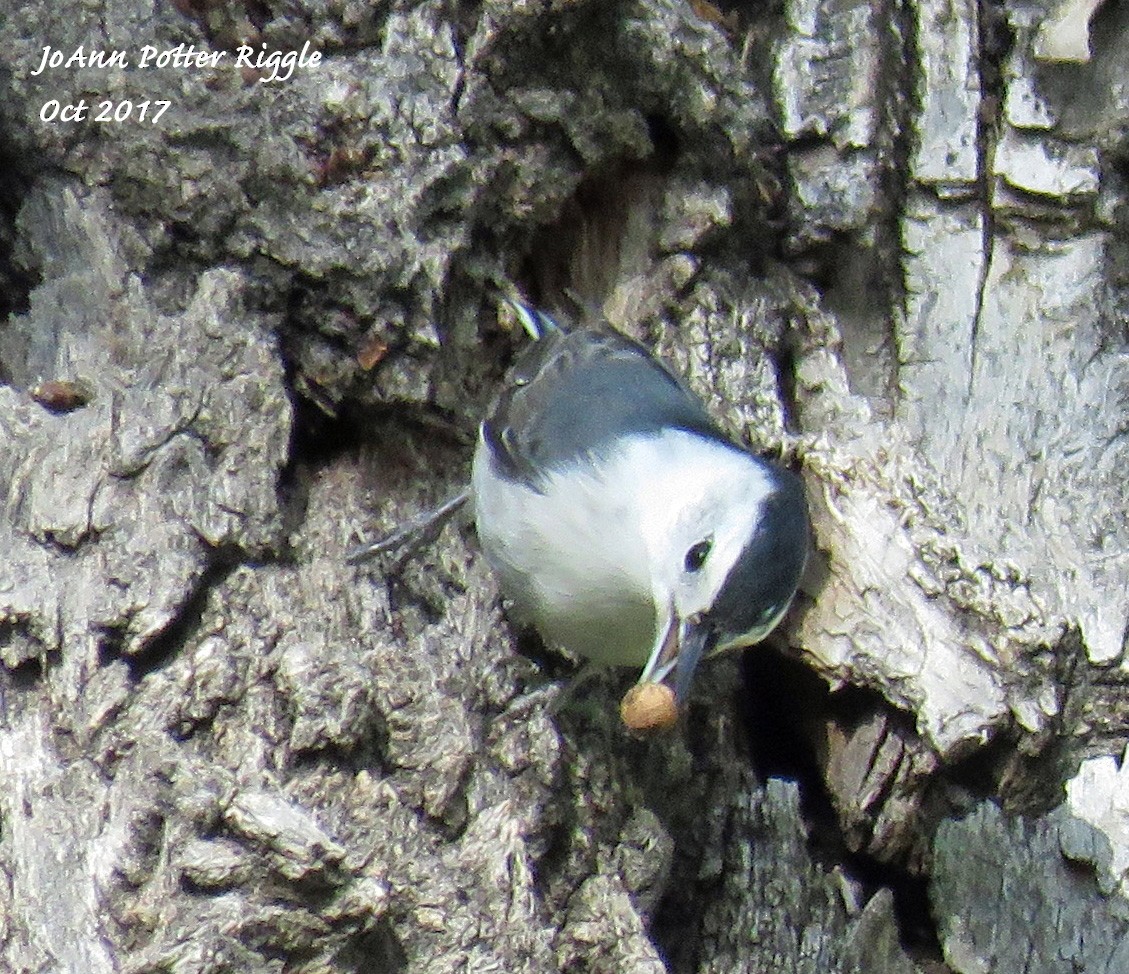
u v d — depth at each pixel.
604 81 8.08
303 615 6.88
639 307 8.31
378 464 7.78
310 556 7.18
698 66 8.12
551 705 7.19
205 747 6.36
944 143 8.59
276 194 7.45
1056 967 7.82
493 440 7.29
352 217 7.44
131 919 5.92
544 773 7.04
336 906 5.99
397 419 7.75
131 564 6.57
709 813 7.78
